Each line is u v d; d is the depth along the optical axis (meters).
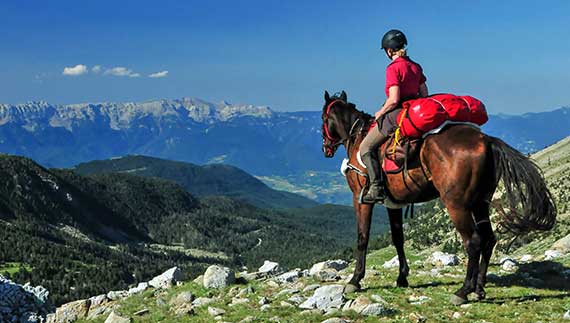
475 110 10.33
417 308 10.84
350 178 12.12
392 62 11.14
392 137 10.78
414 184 10.58
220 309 12.32
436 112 10.03
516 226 9.55
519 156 9.59
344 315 10.67
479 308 10.45
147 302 14.96
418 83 11.20
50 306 18.98
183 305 13.52
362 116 12.39
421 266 16.11
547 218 9.41
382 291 12.38
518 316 9.88
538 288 12.01
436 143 10.10
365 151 11.23
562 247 16.80
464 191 9.82
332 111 12.83
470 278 10.55
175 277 17.39
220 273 15.51
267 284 15.02
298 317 10.95
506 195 9.66
